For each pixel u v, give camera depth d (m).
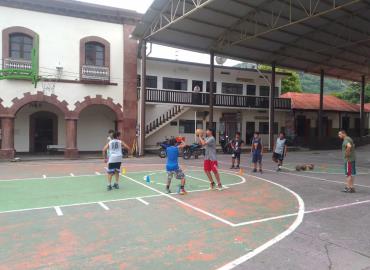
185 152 21.72
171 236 6.32
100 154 24.45
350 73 36.69
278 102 33.97
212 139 10.95
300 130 37.19
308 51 28.69
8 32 20.98
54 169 16.16
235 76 32.53
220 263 5.10
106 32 23.77
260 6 21.03
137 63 26.75
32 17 21.56
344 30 24.78
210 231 6.62
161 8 21.08
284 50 28.25
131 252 5.52
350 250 5.67
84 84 23.05
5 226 6.84
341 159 22.84
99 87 23.52
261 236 6.35
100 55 23.91
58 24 22.30
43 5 21.70
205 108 30.44
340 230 6.75
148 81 28.05
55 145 24.66
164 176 13.88
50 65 22.09
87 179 13.03
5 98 20.94
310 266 5.02
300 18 22.67
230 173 15.16
